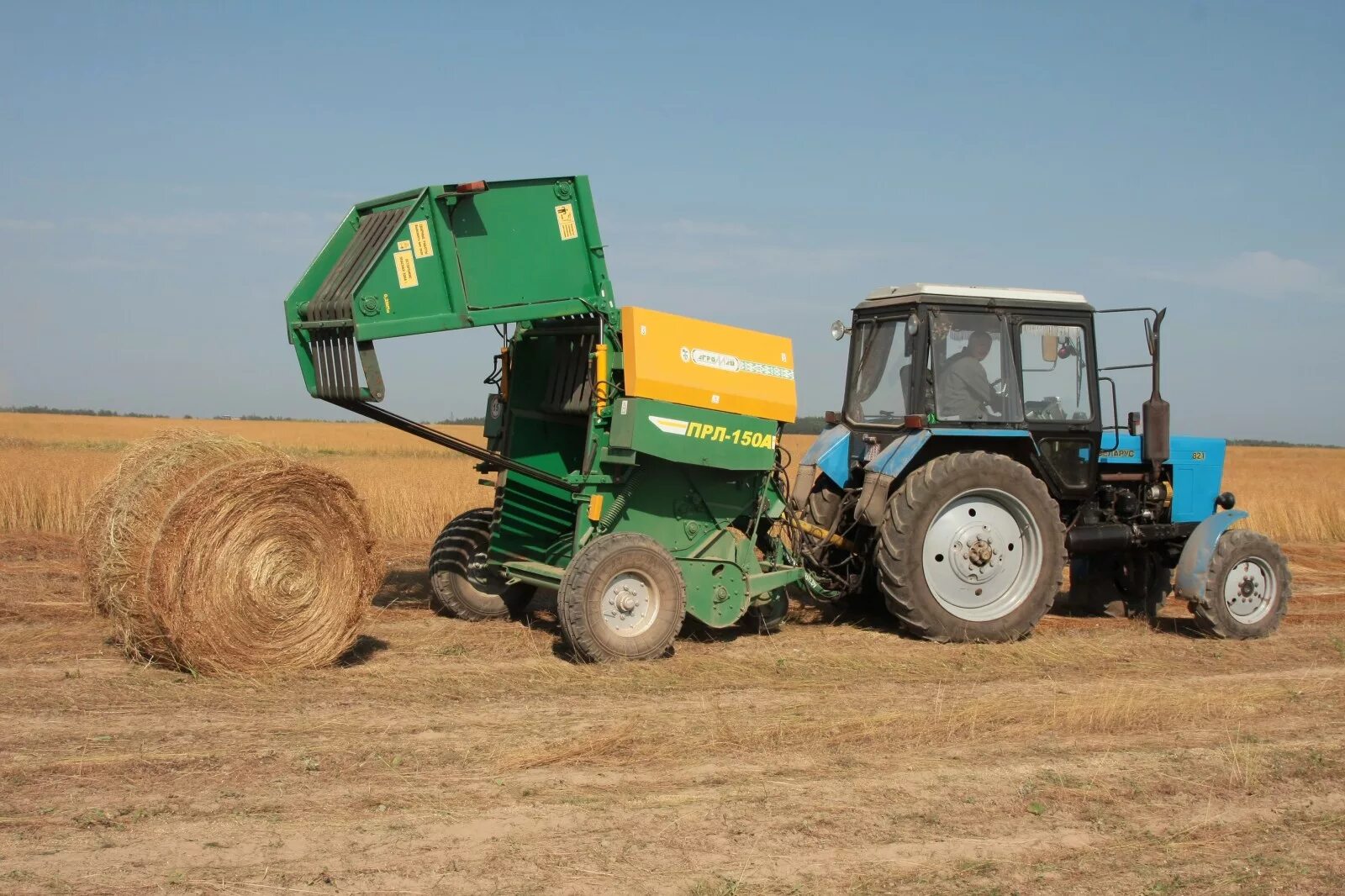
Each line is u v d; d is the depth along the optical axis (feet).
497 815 13.39
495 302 21.68
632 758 15.80
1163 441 26.96
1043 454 26.32
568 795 14.15
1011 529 25.34
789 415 24.27
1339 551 47.42
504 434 25.57
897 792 14.61
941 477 24.47
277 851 12.14
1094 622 28.30
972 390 25.81
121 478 20.80
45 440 146.72
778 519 25.02
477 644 23.27
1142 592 28.84
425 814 13.37
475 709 18.21
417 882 11.49
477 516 26.45
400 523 44.96
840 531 26.86
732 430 23.45
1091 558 29.66
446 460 99.25
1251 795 14.92
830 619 27.66
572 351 24.20
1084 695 19.92
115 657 20.95
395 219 20.84
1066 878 12.13
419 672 20.68
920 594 24.47
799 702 19.25
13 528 43.16
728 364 23.49
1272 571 26.48
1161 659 23.67
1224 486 66.74
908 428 25.53
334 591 20.57
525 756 15.66
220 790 14.01
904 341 26.37
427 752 15.78
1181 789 15.06
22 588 28.45
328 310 20.59
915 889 11.74
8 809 13.19
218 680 19.43
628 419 22.24
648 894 11.36
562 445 25.27
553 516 25.50
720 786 14.70
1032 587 25.14
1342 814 14.28
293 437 170.60
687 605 23.50
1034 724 17.98
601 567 21.44
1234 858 12.80
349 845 12.38
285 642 20.11
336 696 18.80
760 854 12.48
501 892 11.32
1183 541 28.35
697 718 17.92
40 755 15.21
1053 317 26.40
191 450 20.47
